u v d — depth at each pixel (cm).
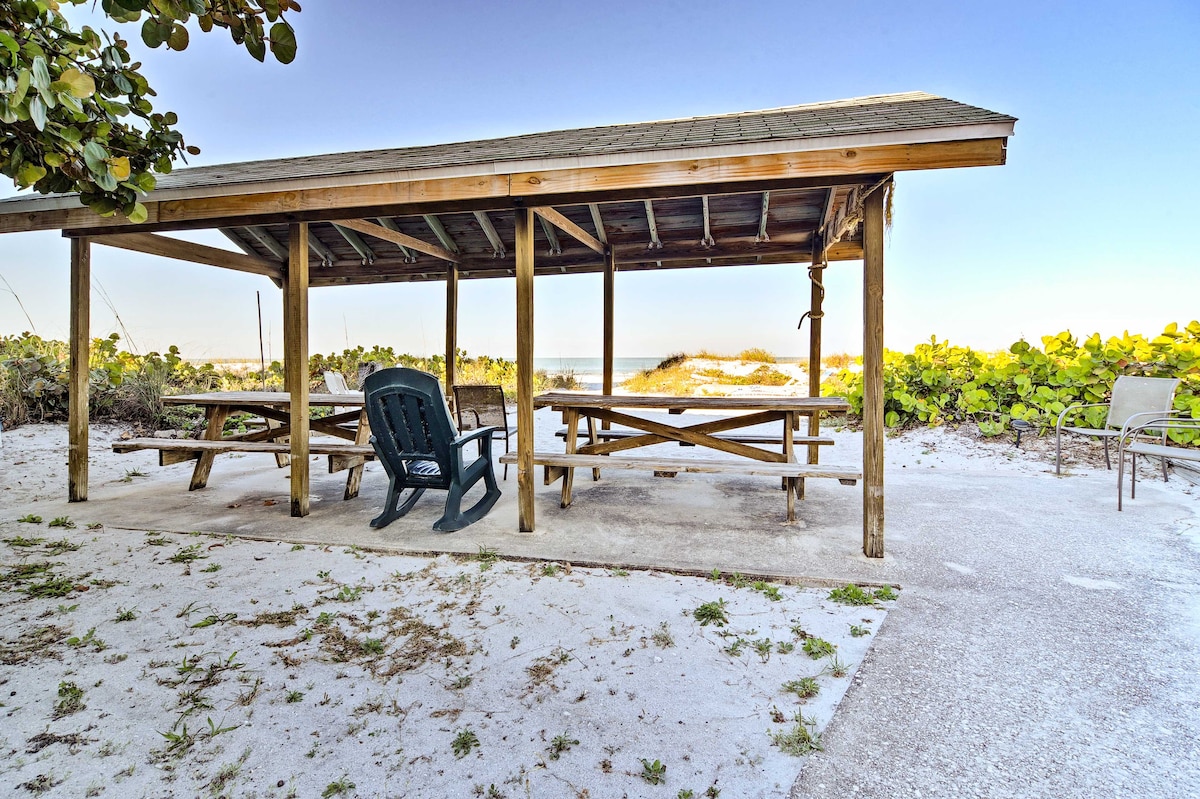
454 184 324
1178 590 257
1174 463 518
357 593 258
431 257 647
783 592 260
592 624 227
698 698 176
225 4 167
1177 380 461
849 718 166
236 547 324
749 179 285
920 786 137
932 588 261
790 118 357
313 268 683
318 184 328
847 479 315
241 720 164
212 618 230
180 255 480
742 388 1541
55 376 728
